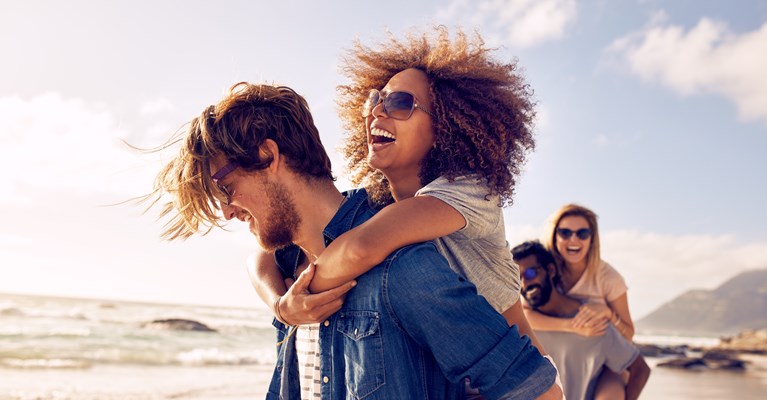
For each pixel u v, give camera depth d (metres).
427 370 1.45
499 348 1.37
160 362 18.66
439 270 1.41
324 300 1.48
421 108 1.80
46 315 30.36
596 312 4.30
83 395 12.86
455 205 1.62
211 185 1.60
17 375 15.34
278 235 1.64
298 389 1.75
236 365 18.77
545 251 4.61
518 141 1.89
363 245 1.44
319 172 1.66
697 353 30.67
